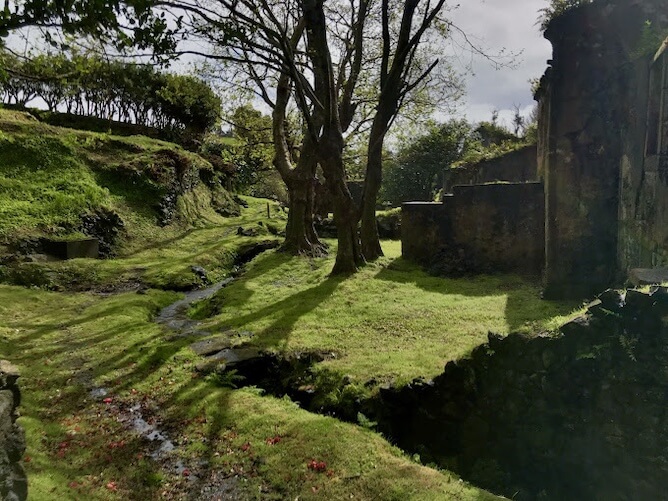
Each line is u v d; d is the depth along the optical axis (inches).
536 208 463.5
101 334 345.4
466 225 492.7
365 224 573.6
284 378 274.2
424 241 521.3
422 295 400.8
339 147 458.9
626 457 189.2
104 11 153.3
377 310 363.3
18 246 530.0
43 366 285.7
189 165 957.2
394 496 163.5
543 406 209.0
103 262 568.4
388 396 229.8
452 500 159.5
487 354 227.3
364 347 289.6
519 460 212.1
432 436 227.5
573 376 203.2
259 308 396.2
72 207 635.5
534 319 300.8
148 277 537.6
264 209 1212.5
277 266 546.9
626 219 308.0
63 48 169.2
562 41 337.7
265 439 203.0
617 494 189.3
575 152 337.1
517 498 201.0
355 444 195.5
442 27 582.9
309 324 340.2
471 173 781.9
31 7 145.9
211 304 436.5
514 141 995.3
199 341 321.7
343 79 629.9
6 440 113.8
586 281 338.6
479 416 222.8
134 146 880.9
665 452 181.2
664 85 248.1
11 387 128.6
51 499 151.9
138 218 747.4
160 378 269.9
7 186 641.6
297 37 543.5
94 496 165.0
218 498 171.0
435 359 254.8
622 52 323.6
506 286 420.5
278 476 179.5
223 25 311.9
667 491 179.3
